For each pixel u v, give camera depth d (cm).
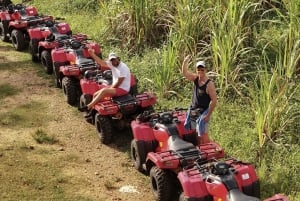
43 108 1059
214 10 1027
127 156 862
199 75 737
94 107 902
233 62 948
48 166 827
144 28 1216
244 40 1013
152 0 1207
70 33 1296
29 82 1198
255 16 1070
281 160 766
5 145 896
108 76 961
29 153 870
